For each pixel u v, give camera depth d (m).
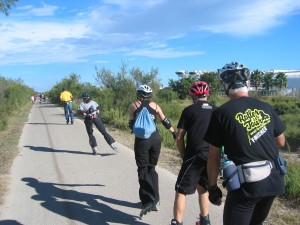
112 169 8.70
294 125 20.09
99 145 12.23
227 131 3.16
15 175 8.13
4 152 10.79
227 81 3.38
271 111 3.29
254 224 3.38
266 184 3.05
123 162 9.49
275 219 5.34
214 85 44.50
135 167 8.91
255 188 3.04
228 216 3.18
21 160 9.80
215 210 5.77
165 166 8.88
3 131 16.67
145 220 5.50
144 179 5.60
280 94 58.81
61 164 9.30
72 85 45.88
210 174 3.36
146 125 5.65
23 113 29.97
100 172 8.41
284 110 29.05
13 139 13.64
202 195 4.79
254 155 3.11
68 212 5.84
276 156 3.18
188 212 5.73
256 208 3.30
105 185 7.33
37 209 5.98
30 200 6.41
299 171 7.01
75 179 7.80
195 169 4.59
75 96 43.88
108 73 27.91
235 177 3.09
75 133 15.64
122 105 23.47
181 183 4.61
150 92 5.85
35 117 25.17
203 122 4.59
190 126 4.65
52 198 6.53
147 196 5.55
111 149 11.45
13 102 32.03
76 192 6.87
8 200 6.41
